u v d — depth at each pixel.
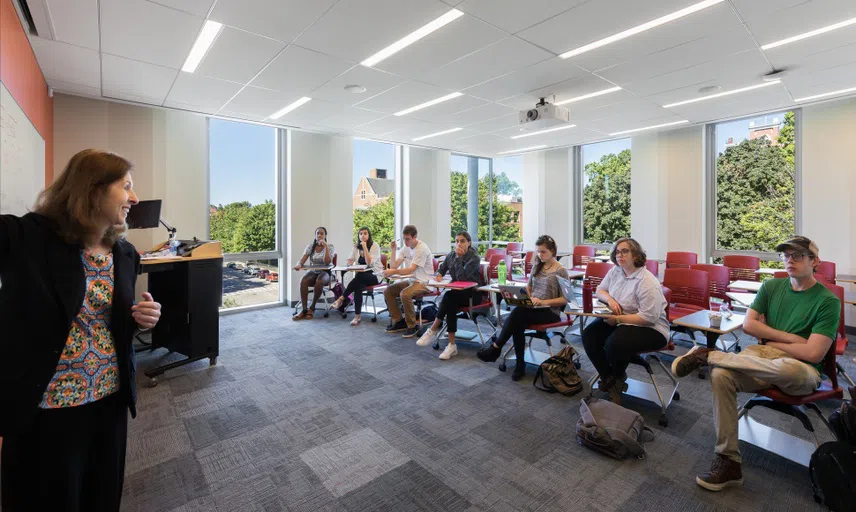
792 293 2.25
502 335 3.49
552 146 8.14
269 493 1.96
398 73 4.16
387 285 5.58
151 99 4.83
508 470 2.14
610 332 2.99
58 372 1.07
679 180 6.71
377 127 6.44
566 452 2.31
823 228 5.29
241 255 6.16
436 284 3.88
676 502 1.88
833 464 1.79
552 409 2.86
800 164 5.53
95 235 1.12
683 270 3.72
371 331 5.02
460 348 4.31
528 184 8.96
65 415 1.08
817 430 2.55
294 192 6.49
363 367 3.72
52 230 1.06
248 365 3.78
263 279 6.46
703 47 3.61
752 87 4.66
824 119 5.26
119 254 1.22
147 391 3.18
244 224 6.23
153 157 5.20
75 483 1.11
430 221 8.43
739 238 6.27
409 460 2.24
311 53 3.66
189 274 3.53
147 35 3.24
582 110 5.57
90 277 1.14
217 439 2.46
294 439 2.47
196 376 3.50
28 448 1.05
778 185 5.83
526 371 3.61
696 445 2.38
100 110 4.83
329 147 6.87
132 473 2.12
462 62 3.91
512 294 3.26
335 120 5.96
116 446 1.21
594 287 4.25
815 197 5.35
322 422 2.68
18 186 2.70
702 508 1.84
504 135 7.11
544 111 4.95
